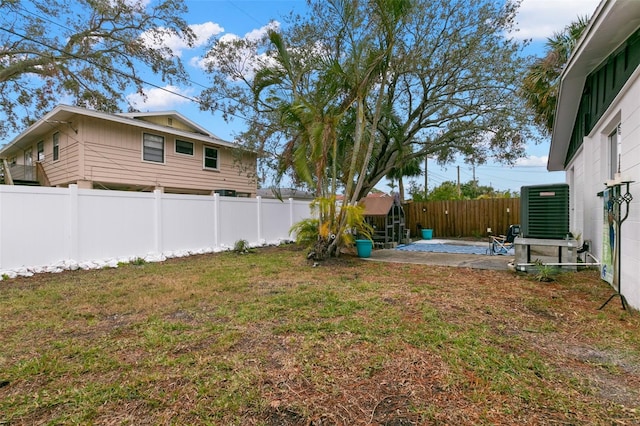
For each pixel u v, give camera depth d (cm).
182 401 207
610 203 445
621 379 226
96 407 202
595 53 480
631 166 386
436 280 543
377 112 761
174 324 342
